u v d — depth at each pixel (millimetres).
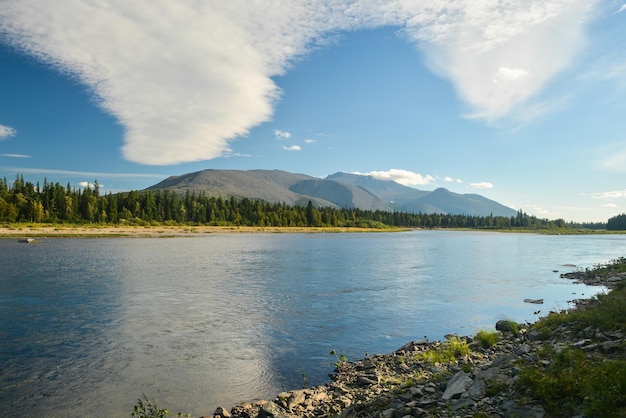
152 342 24078
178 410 15461
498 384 12070
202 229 197375
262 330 27000
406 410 11820
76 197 187000
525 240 162750
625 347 13492
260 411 14047
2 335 24953
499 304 35344
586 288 43469
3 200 149375
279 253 86750
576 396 9977
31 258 64938
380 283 46938
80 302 34281
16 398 16359
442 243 136125
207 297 37500
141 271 53656
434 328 27688
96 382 18109
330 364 20734
